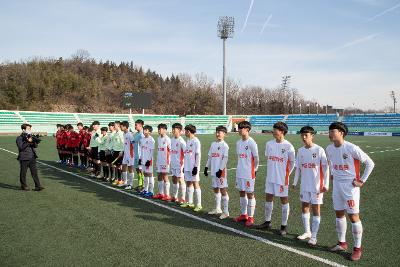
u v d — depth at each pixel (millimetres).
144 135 8898
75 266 4254
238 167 6582
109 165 10836
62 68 100125
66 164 15086
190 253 4766
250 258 4629
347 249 5102
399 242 5379
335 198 5051
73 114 46125
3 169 13023
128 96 47438
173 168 8117
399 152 20672
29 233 5520
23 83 75375
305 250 5004
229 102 99312
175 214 6938
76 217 6520
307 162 5438
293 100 97375
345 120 52938
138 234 5559
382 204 7977
